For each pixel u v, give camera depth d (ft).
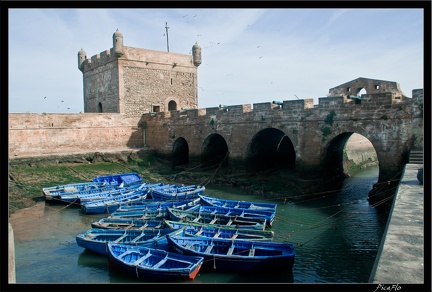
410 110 76.59
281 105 105.91
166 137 148.36
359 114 85.15
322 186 94.79
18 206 93.81
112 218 75.41
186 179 128.36
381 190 81.10
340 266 54.03
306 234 68.23
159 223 71.77
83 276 52.95
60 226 78.79
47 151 135.64
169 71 176.24
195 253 53.06
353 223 73.51
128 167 140.26
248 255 52.47
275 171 119.96
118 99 158.71
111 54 161.07
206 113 129.49
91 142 147.84
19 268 56.13
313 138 95.04
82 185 110.32
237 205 85.51
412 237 29.45
